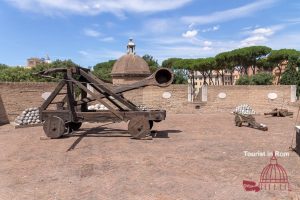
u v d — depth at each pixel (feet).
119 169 24.44
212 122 55.57
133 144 34.47
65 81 38.78
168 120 58.70
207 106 73.82
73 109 38.91
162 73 38.24
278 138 38.70
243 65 162.09
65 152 30.45
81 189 19.92
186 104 73.20
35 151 31.01
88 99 39.60
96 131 43.50
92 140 36.94
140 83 38.50
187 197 18.43
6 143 35.63
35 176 22.70
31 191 19.61
